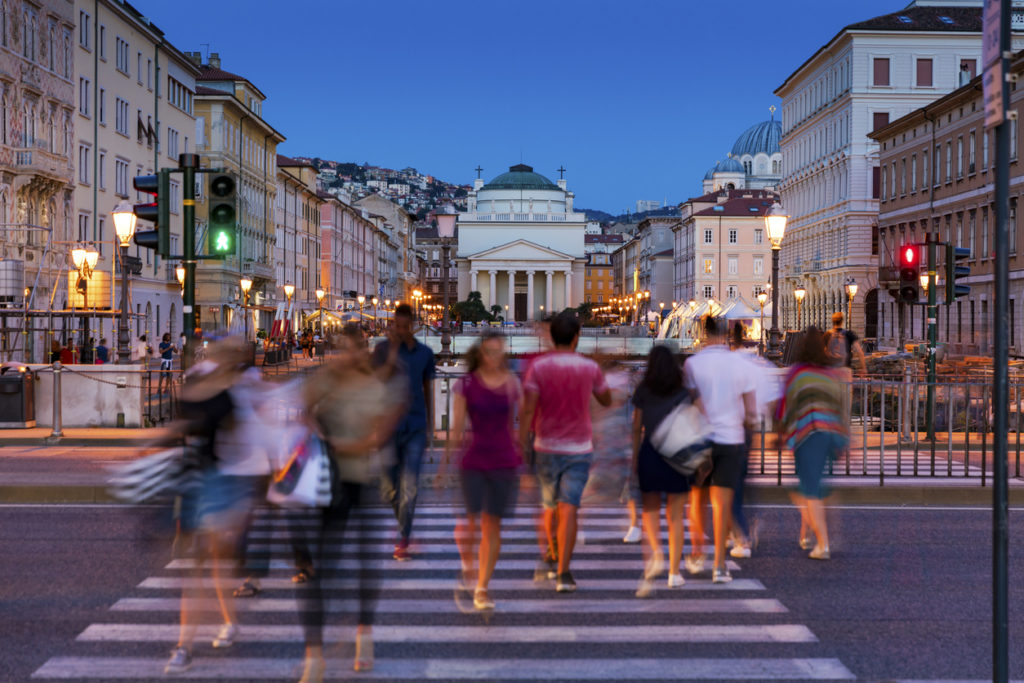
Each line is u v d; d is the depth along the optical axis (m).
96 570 9.84
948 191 62.91
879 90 79.81
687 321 59.00
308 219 108.56
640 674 7.04
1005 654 5.04
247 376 7.52
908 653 7.53
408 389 10.38
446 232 34.00
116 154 56.03
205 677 6.94
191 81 70.62
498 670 7.11
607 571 10.05
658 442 9.28
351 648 7.57
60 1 48.38
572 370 9.08
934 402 18.56
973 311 58.75
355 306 106.12
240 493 7.35
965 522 12.85
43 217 46.06
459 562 10.38
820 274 88.56
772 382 10.36
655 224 171.50
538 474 9.30
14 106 43.56
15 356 41.75
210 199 14.39
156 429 21.83
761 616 8.51
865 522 12.84
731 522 10.54
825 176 88.25
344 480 7.36
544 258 183.00
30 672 7.01
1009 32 4.91
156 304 61.84
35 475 15.45
